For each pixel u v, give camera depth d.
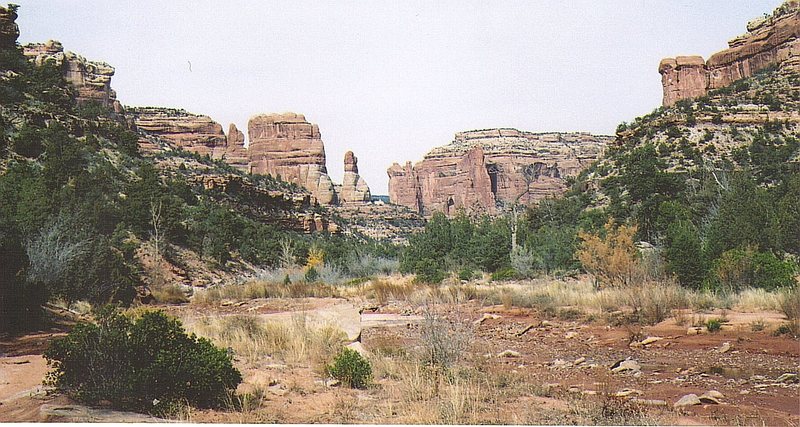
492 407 10.82
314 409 10.59
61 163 57.91
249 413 10.16
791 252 35.34
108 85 141.00
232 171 117.50
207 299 39.94
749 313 22.06
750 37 157.50
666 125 101.69
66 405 9.81
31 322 21.48
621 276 29.39
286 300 37.41
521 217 102.00
